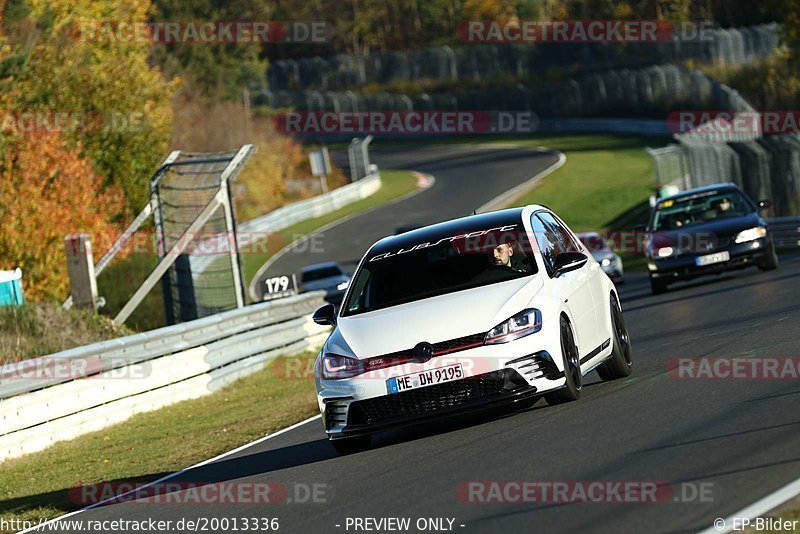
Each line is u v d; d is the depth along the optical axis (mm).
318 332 73188
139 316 93062
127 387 52250
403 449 30281
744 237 72750
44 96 117312
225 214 75062
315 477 28828
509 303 30781
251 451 36938
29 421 45844
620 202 184250
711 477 21203
